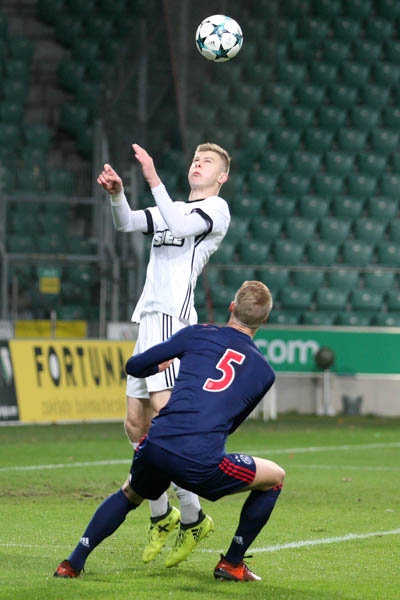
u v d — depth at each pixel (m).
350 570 17.08
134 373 15.91
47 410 49.62
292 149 72.75
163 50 68.19
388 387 61.12
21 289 58.44
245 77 75.00
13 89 71.25
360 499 26.66
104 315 55.09
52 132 71.44
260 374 15.60
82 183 64.06
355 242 67.62
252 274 66.19
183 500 16.28
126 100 64.00
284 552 18.88
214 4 72.06
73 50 74.44
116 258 56.16
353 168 72.06
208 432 15.12
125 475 30.88
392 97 75.69
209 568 17.03
